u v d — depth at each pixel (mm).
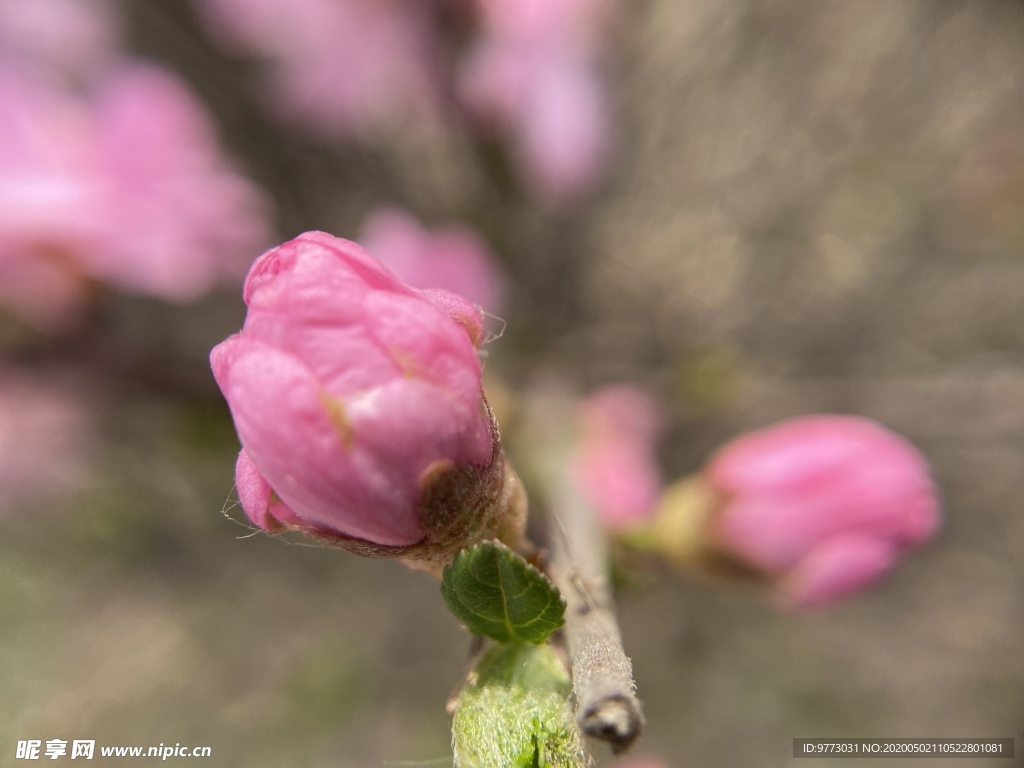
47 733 303
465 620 116
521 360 253
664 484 282
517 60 198
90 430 236
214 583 316
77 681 309
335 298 110
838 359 308
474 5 197
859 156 317
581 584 121
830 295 315
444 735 304
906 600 318
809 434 147
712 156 318
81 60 195
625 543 149
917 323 312
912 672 316
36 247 155
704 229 315
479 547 113
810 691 312
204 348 257
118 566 311
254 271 112
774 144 321
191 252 169
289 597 319
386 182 279
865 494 143
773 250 316
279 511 114
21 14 185
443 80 207
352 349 110
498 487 115
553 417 187
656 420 257
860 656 317
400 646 316
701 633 311
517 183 224
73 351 173
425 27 202
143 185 164
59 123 163
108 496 279
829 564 144
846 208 319
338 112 222
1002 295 309
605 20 214
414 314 111
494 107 203
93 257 159
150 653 313
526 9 194
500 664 116
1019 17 310
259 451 111
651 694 303
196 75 253
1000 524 306
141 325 247
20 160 156
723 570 147
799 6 308
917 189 312
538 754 115
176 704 310
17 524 292
